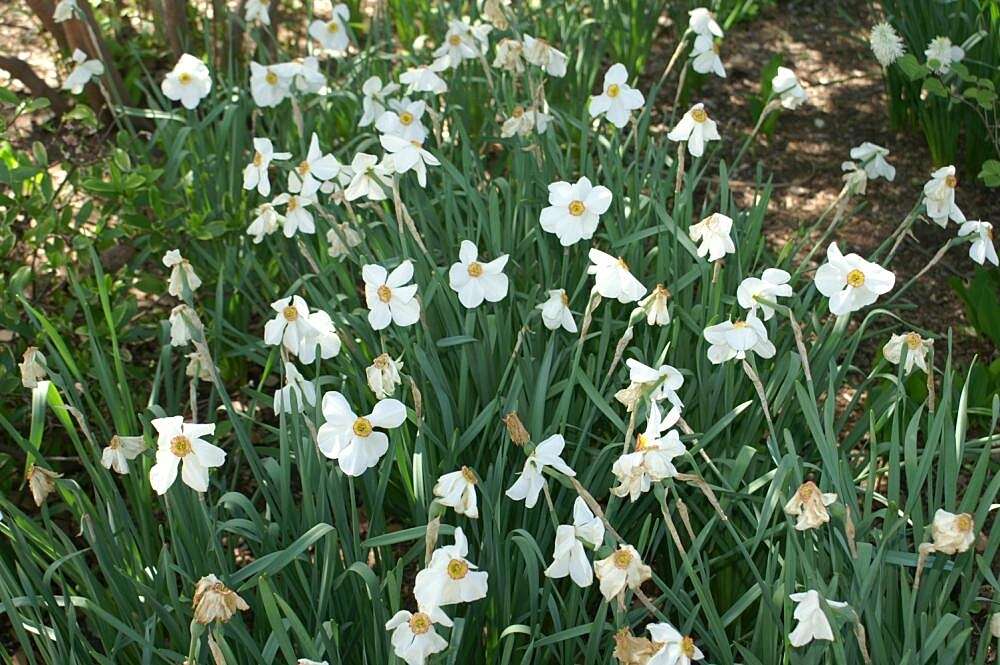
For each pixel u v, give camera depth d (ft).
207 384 6.13
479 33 6.24
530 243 5.57
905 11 6.99
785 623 4.16
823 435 4.35
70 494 4.67
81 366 5.68
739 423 5.21
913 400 5.69
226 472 5.74
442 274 5.15
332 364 5.40
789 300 5.32
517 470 4.91
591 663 4.27
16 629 4.17
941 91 6.33
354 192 5.10
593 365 5.03
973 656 4.99
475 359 5.09
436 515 3.95
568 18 7.14
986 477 5.61
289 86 6.08
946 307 6.56
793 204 7.18
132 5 8.58
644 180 5.70
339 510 4.47
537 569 4.23
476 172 5.92
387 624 3.85
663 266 5.28
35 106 5.98
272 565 4.15
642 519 5.08
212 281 6.07
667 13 8.96
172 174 6.11
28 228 6.19
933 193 5.12
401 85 6.81
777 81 5.62
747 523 4.95
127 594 4.52
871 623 4.12
